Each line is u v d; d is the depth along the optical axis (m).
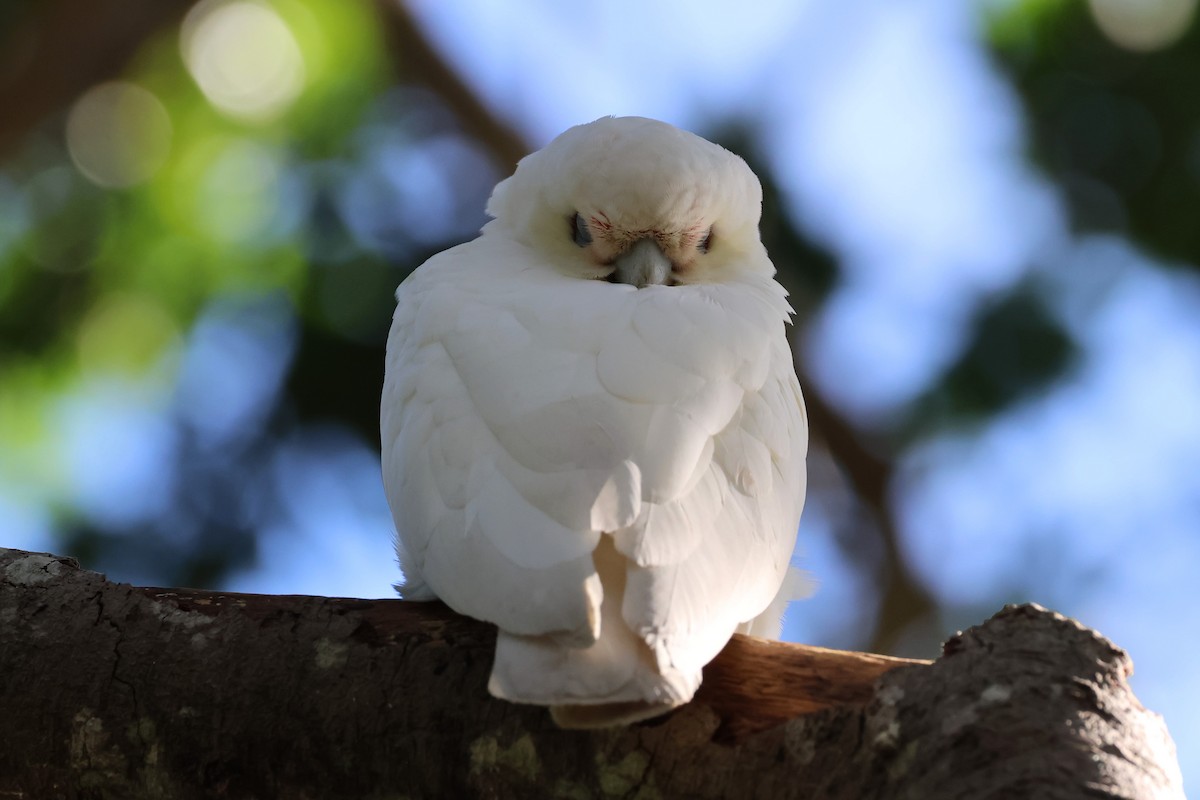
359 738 7.30
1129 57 16.42
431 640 7.45
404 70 19.62
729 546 7.30
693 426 7.47
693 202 10.28
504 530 7.06
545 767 7.07
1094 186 16.56
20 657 7.61
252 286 17.09
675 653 6.65
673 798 6.90
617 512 6.99
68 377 17.66
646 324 7.90
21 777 7.65
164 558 15.97
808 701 6.93
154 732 7.48
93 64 19.23
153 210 18.33
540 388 7.55
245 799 7.46
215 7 19.34
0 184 19.02
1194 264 16.27
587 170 10.24
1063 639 6.69
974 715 6.46
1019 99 16.78
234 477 16.09
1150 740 6.39
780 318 9.40
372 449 15.94
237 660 7.49
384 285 16.69
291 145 18.42
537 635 6.70
